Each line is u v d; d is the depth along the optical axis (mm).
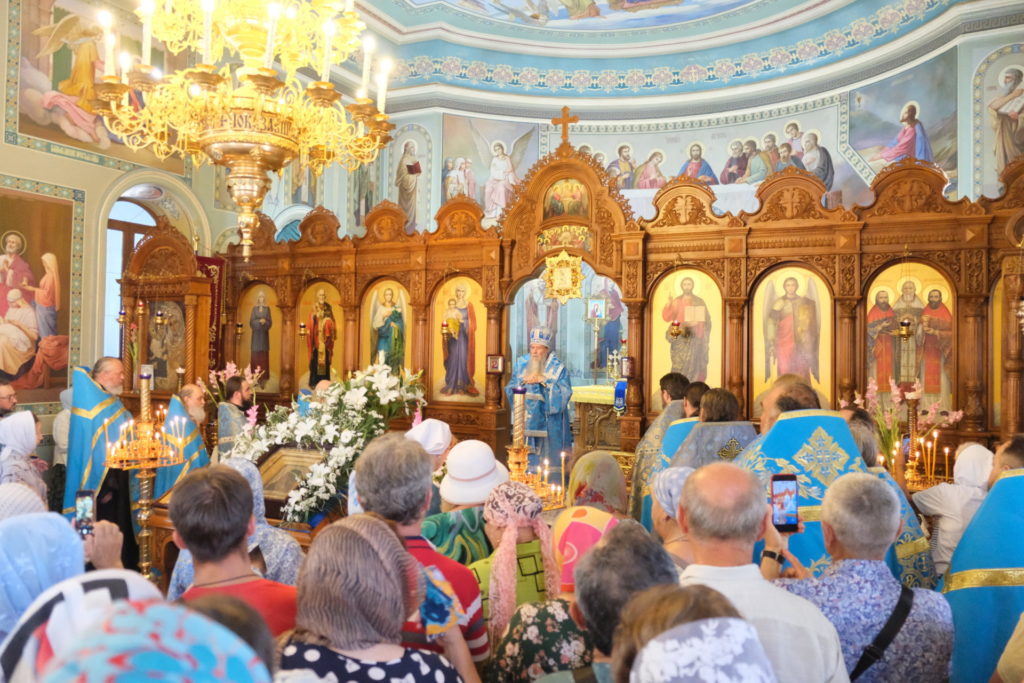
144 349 9469
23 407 8680
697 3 13219
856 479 2369
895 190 8016
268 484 4727
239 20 5523
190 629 887
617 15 13820
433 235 9922
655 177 15523
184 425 6520
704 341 8711
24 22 8656
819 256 8281
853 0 12523
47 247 8969
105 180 9688
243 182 5543
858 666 2246
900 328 7605
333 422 4789
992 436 7520
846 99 13438
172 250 9281
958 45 11320
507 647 2389
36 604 1428
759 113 14695
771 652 1954
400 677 1782
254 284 10977
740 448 4293
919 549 3270
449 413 9820
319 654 1778
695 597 1368
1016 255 6941
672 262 8812
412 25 14438
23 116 8680
